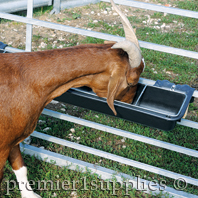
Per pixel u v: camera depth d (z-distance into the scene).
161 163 3.76
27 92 2.46
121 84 2.58
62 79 2.53
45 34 6.59
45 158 3.68
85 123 3.51
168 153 3.93
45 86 2.51
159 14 7.80
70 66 2.49
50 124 4.31
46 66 2.48
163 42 6.38
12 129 2.51
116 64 2.52
